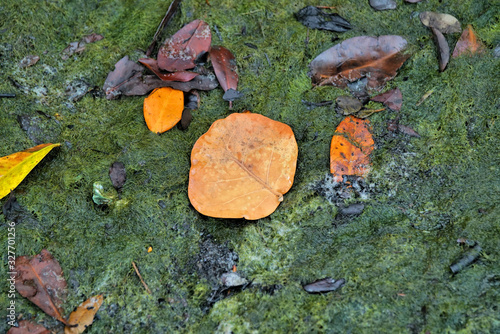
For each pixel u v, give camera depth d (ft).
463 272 2.75
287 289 2.77
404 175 2.89
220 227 2.85
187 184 2.89
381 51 2.99
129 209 2.87
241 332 2.74
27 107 2.97
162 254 2.83
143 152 2.92
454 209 2.84
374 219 2.85
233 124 2.86
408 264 2.78
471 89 2.96
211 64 3.00
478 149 2.90
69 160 2.92
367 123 2.94
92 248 2.83
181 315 2.77
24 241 2.83
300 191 2.88
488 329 2.69
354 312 2.74
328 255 2.81
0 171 2.84
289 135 2.86
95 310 2.78
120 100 2.99
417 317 2.72
